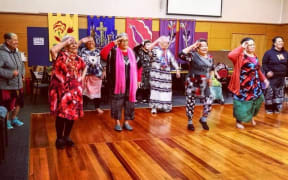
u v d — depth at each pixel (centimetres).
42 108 569
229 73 698
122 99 412
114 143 370
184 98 702
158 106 534
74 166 297
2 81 381
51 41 717
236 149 353
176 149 350
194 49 421
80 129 430
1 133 290
